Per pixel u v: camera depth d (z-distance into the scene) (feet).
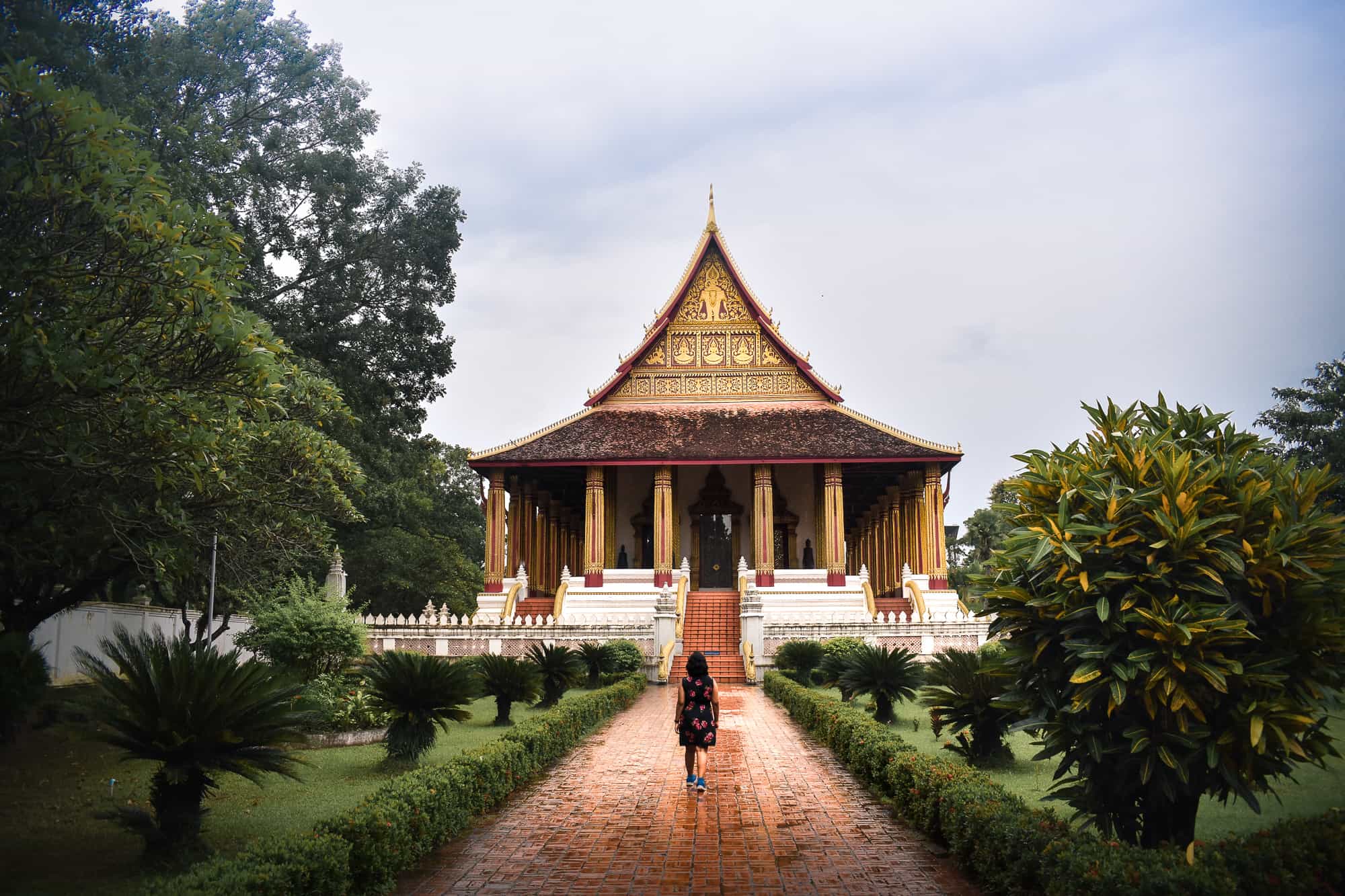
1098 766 24.81
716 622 113.39
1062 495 24.48
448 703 42.47
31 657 41.42
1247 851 18.90
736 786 37.83
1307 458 92.02
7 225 28.71
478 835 29.71
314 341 104.53
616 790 37.14
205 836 28.96
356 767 41.57
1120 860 18.84
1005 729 39.22
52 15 37.65
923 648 99.96
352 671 54.75
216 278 31.40
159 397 30.25
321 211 107.86
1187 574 23.31
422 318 112.88
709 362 144.05
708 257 146.72
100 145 28.43
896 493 151.53
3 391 29.07
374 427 118.62
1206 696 22.45
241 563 53.93
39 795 35.27
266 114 107.55
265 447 46.14
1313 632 22.35
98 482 36.86
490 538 130.11
